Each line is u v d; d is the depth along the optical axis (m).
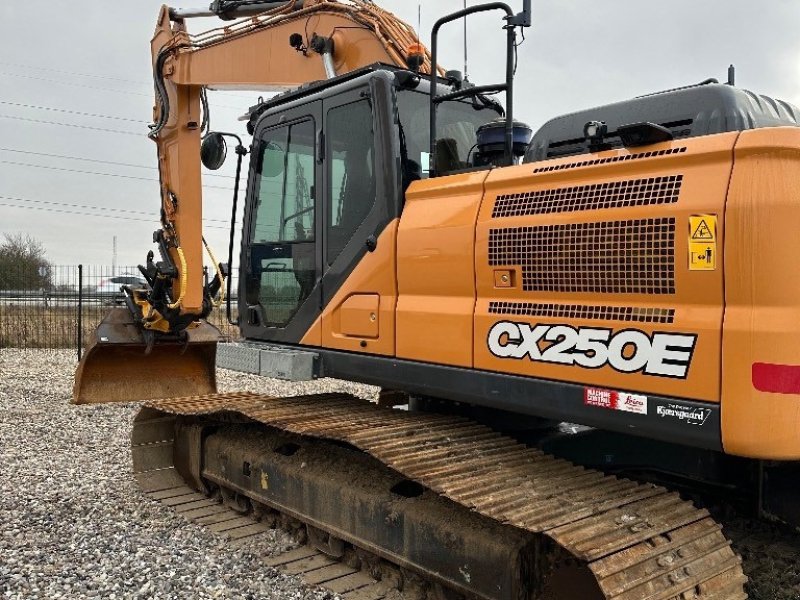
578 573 2.90
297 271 4.66
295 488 4.51
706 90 3.23
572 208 3.18
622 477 3.70
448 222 3.69
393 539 3.81
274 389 10.73
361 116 4.24
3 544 4.54
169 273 6.82
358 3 5.73
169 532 4.78
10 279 19.81
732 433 2.64
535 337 3.27
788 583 3.47
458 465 3.42
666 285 2.86
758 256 2.62
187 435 5.73
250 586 3.97
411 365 3.81
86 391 7.14
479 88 3.84
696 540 2.95
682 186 2.84
